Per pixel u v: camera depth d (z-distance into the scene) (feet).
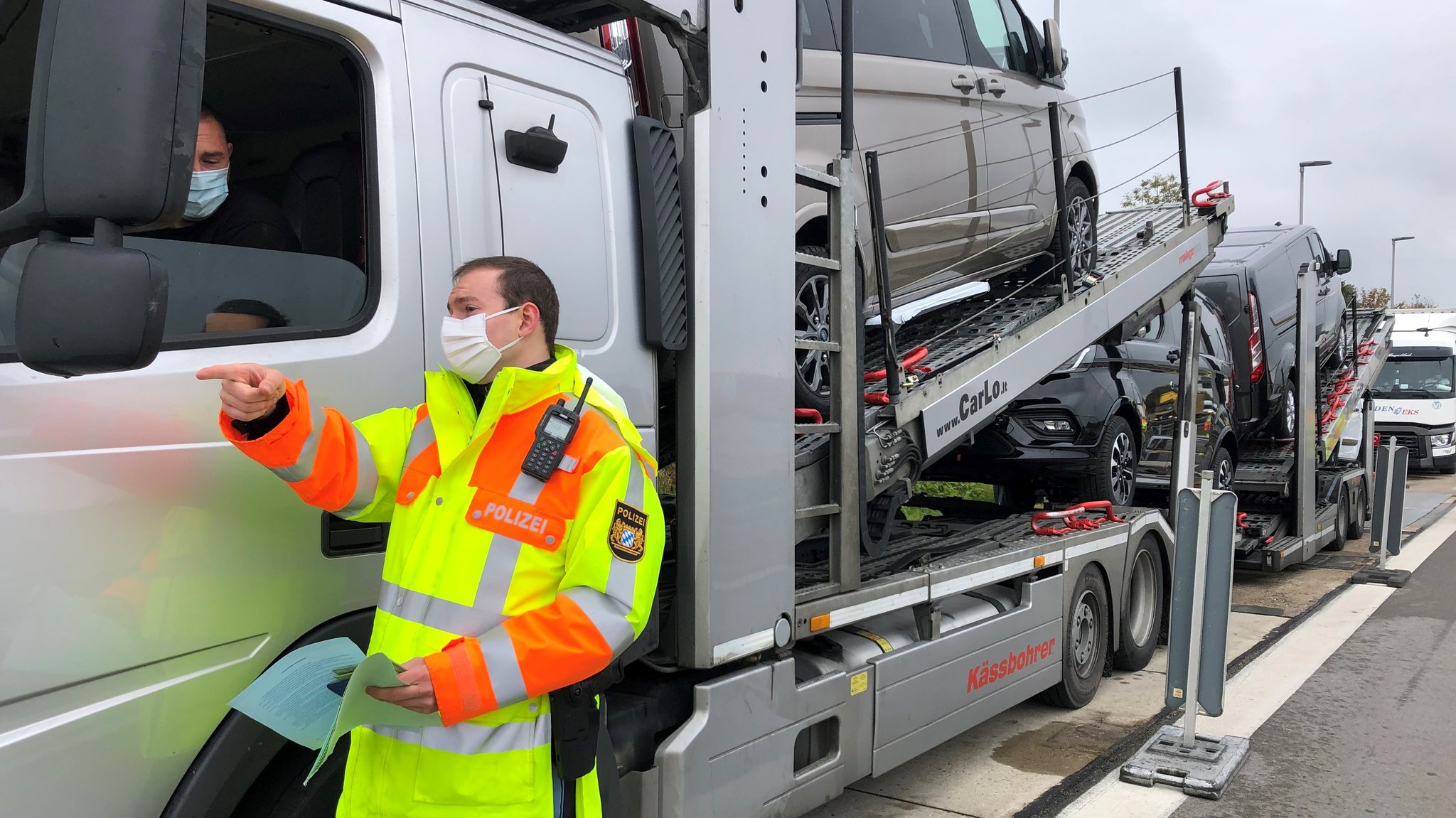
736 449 9.62
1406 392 72.33
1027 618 15.70
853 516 11.70
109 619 5.86
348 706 5.29
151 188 4.83
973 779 15.16
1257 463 33.94
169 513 6.18
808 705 10.69
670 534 9.77
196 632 6.31
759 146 10.05
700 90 9.52
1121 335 21.22
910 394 13.91
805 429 10.89
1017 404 21.59
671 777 8.95
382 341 7.38
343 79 7.48
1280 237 39.68
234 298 6.79
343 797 6.48
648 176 9.26
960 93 17.61
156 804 6.16
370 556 7.46
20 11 6.06
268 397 5.85
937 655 13.08
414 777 6.18
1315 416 32.99
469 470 6.35
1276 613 26.68
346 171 7.47
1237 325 34.24
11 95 6.20
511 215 8.25
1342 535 37.70
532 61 8.59
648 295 9.20
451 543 6.23
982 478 23.32
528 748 6.30
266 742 6.63
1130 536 19.70
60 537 5.66
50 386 5.69
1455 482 68.44
